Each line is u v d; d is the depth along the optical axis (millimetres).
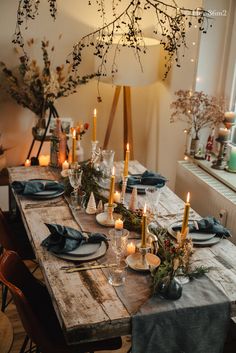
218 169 3377
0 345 1786
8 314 2830
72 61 3992
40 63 3934
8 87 3895
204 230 2434
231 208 2938
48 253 2191
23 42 3818
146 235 2246
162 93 4031
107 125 4285
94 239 2260
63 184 2914
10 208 3389
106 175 3045
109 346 2080
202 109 3473
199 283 2029
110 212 2484
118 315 1795
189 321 1883
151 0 3854
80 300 1874
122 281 1989
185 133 3672
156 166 4301
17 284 2152
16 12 3713
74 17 3859
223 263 2203
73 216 2584
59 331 2139
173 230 2457
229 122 3260
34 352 2502
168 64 3848
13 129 4059
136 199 2635
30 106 3789
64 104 4113
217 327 1940
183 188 3568
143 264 2104
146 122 4422
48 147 4199
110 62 3574
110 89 4188
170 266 1900
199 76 3447
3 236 2568
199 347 1945
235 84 3389
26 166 3299
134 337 1814
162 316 1835
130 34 2969
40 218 2533
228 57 3396
